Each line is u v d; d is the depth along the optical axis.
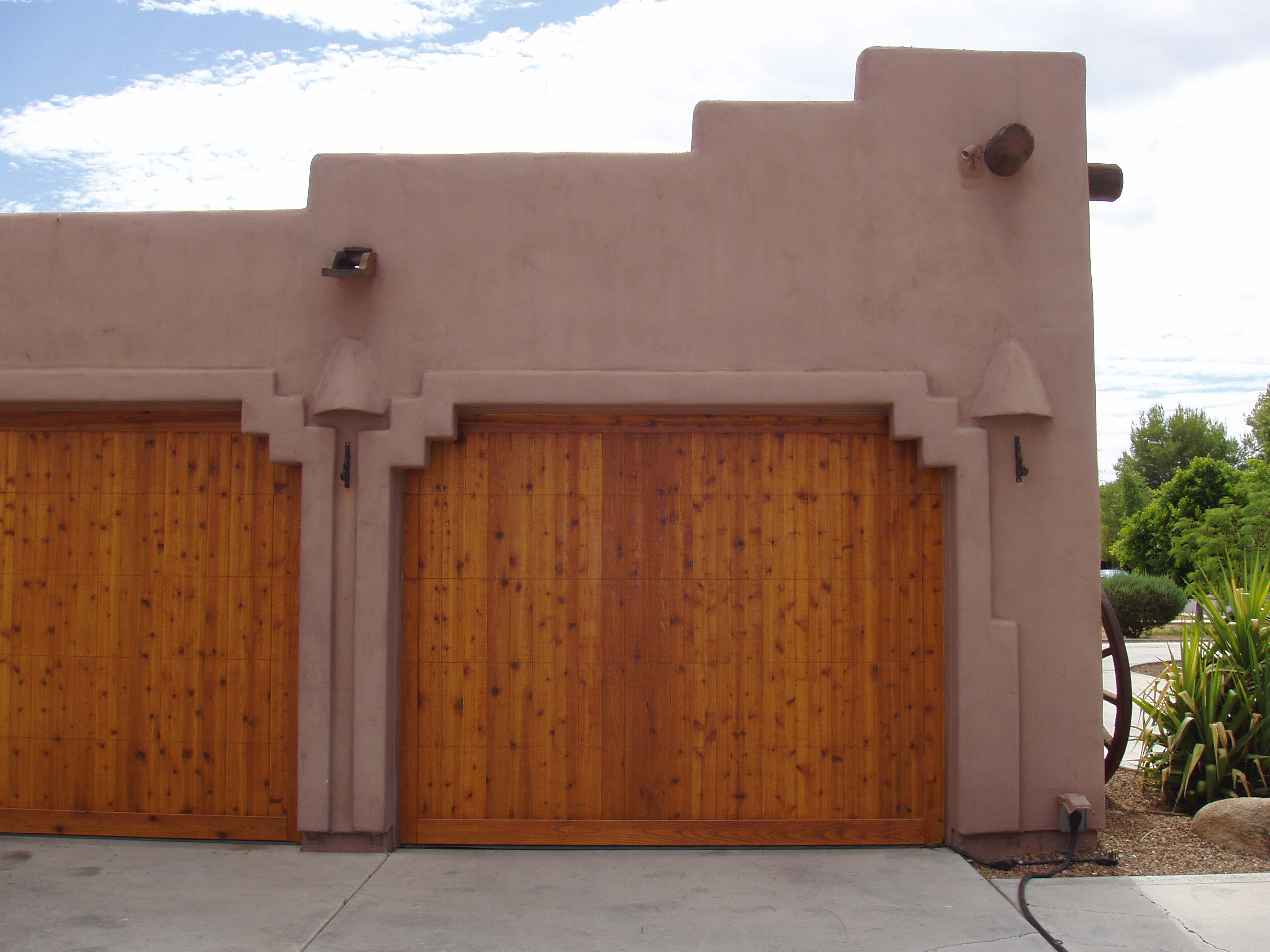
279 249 5.57
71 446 5.73
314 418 5.48
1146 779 6.50
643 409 5.55
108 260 5.62
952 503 5.41
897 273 5.52
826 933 4.30
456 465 5.60
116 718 5.61
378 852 5.32
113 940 4.21
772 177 5.56
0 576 5.71
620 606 5.55
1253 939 4.21
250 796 5.53
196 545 5.64
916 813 5.46
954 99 5.59
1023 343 5.49
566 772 5.48
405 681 5.52
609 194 5.56
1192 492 26.38
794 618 5.54
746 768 5.48
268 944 4.18
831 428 5.62
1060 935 4.26
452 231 5.56
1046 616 5.36
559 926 4.36
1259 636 6.31
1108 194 5.83
